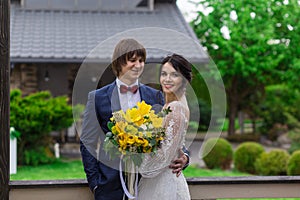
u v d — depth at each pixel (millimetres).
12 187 2717
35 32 10305
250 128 14930
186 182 2572
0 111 2652
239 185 2877
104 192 2385
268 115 12820
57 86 10234
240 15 11719
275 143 12234
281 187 2904
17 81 10125
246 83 12812
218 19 12281
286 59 12047
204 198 2857
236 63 11594
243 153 7750
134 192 2355
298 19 11945
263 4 11758
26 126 7316
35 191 2764
